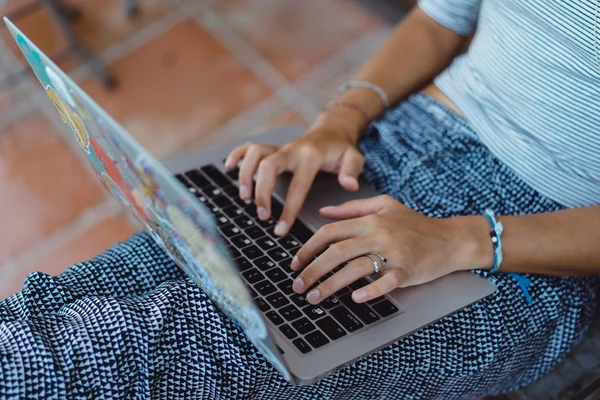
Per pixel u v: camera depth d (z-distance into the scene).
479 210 1.01
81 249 1.74
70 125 0.81
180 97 2.09
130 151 0.64
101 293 0.86
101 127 0.68
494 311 0.92
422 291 0.88
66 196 1.86
